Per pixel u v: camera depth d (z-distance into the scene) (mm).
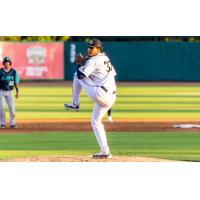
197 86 96438
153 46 108000
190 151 36688
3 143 39562
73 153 35812
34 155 34938
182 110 62031
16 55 107938
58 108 64062
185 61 108000
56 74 109375
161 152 36250
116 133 44312
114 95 32062
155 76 108562
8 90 46812
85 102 72438
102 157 32656
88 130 46062
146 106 66312
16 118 54406
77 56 32094
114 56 108312
